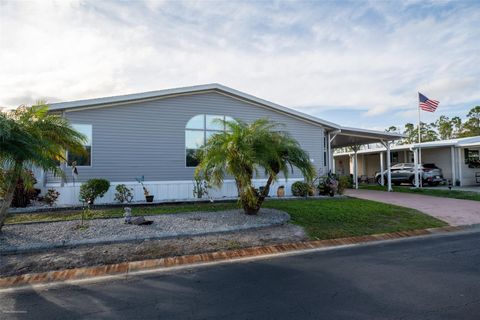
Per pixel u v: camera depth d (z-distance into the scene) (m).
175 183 11.08
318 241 5.92
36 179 9.38
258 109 12.68
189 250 5.22
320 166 13.61
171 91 10.98
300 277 3.97
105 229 6.21
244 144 6.88
